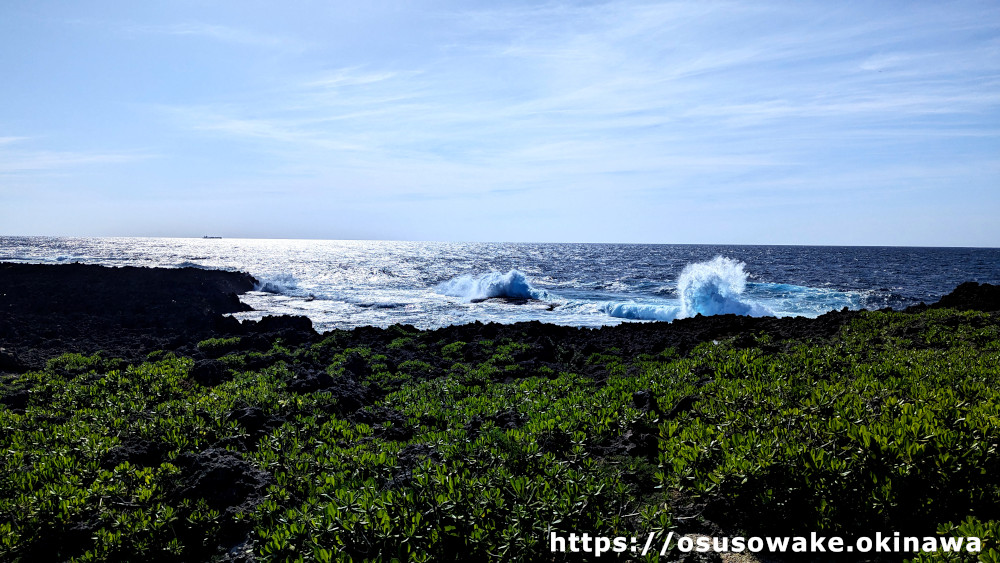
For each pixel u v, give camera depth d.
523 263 101.50
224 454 8.38
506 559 5.62
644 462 7.94
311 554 5.87
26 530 6.52
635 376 13.42
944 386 9.42
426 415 11.17
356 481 7.48
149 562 6.38
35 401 12.41
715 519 6.48
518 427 9.92
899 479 5.93
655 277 68.81
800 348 14.25
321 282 56.38
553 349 18.00
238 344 19.02
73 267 38.28
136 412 11.09
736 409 8.98
